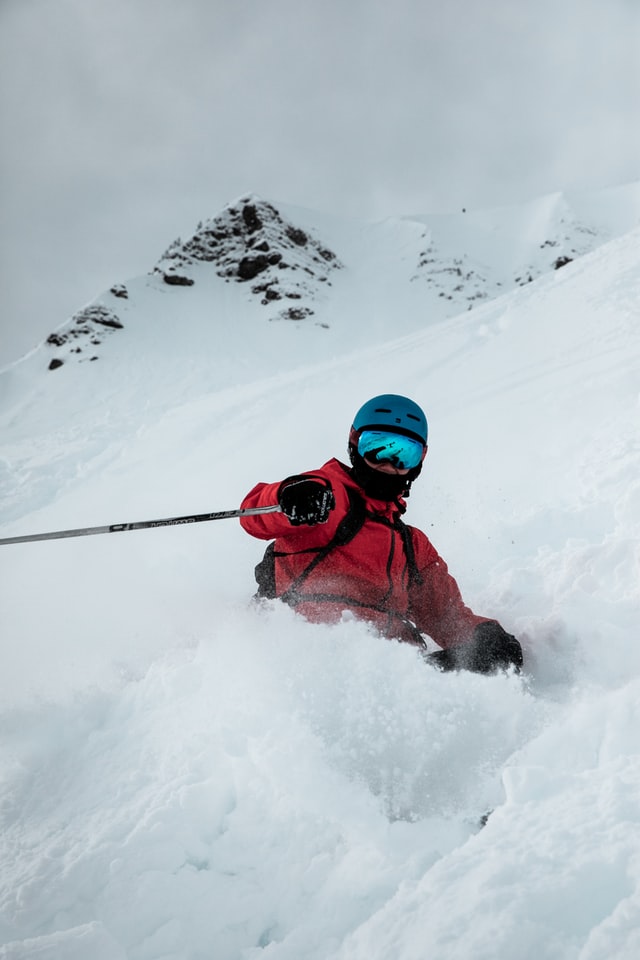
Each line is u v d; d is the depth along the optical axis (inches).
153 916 74.6
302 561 115.5
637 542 130.3
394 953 59.9
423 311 4525.1
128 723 105.7
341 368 645.3
